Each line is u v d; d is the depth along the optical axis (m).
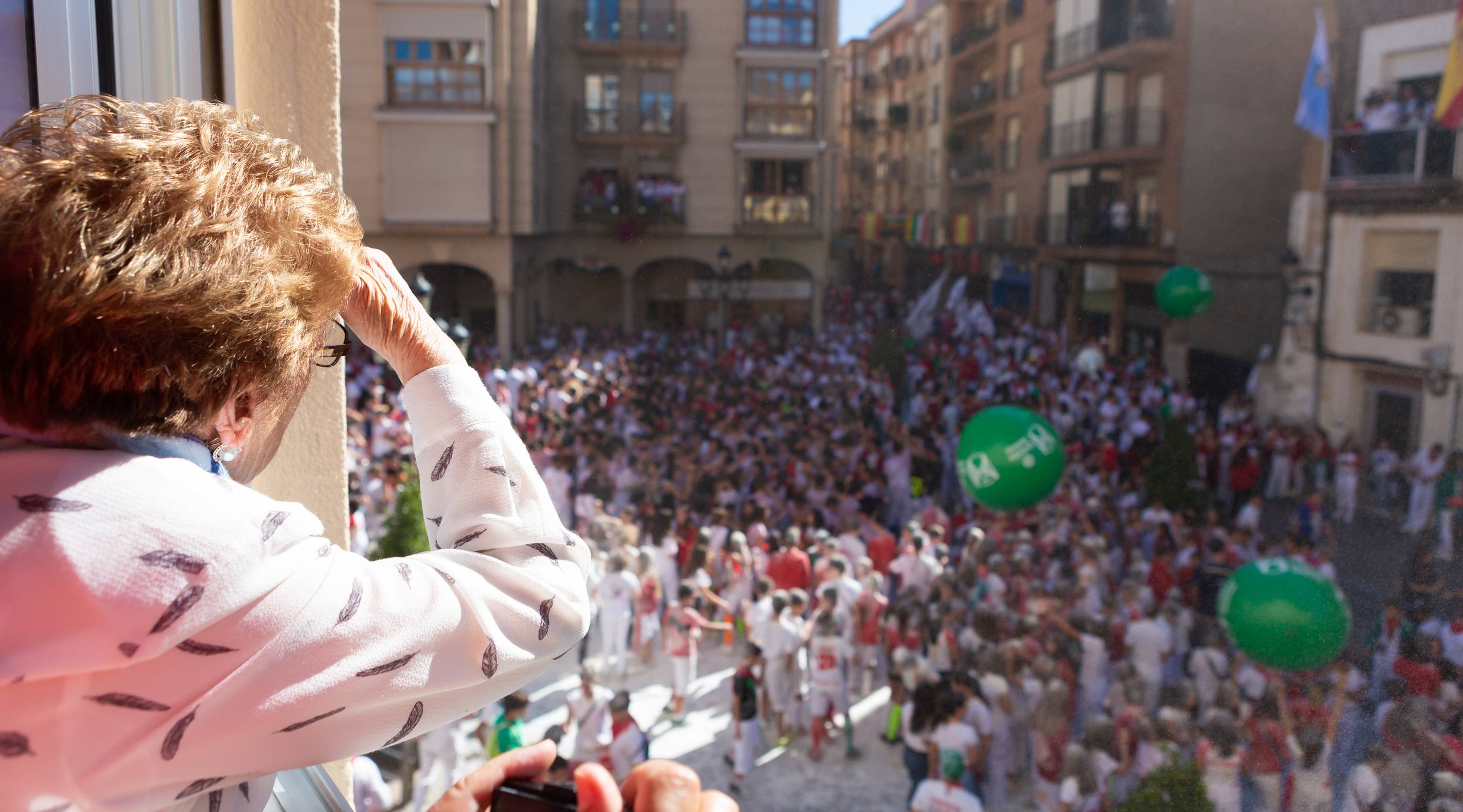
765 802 7.43
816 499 12.01
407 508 7.12
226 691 0.57
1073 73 25.38
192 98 1.10
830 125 28.30
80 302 0.54
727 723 8.59
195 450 0.64
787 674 8.27
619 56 27.94
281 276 0.64
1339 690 6.61
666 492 12.32
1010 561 8.77
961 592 8.52
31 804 0.53
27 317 0.55
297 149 0.72
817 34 27.84
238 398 0.66
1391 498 13.52
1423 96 15.95
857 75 44.69
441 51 23.14
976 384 19.44
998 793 7.02
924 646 8.61
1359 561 11.30
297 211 0.66
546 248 28.36
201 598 0.55
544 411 16.44
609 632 9.32
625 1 27.52
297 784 0.91
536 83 25.67
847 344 25.33
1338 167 17.34
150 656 0.54
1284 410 18.27
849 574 9.36
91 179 0.58
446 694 0.66
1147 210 22.81
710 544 10.50
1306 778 6.23
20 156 0.62
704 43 27.84
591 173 28.53
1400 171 16.05
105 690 0.54
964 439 7.26
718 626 8.77
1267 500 14.51
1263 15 19.75
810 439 14.24
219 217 0.60
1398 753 6.25
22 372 0.56
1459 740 6.24
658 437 14.52
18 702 0.52
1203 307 13.20
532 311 27.38
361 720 0.63
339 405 1.27
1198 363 20.66
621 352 25.25
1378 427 16.55
